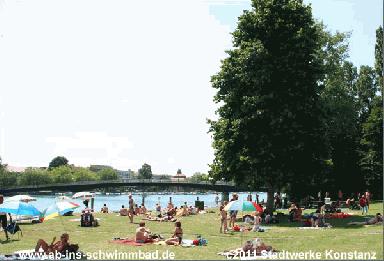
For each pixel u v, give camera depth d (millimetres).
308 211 48156
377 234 24609
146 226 34531
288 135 38875
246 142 40375
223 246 23094
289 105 39250
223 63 42031
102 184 127375
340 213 38719
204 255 20141
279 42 40719
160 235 27766
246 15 41719
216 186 110000
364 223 31359
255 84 39375
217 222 37562
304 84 40281
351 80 73000
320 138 40344
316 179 42625
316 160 40938
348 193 66062
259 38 41312
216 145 41281
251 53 39438
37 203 102250
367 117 73188
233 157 40188
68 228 33125
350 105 64188
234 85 41031
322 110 41125
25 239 26938
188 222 37812
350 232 26516
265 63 39500
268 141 38469
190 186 117188
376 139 66875
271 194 40625
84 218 34406
